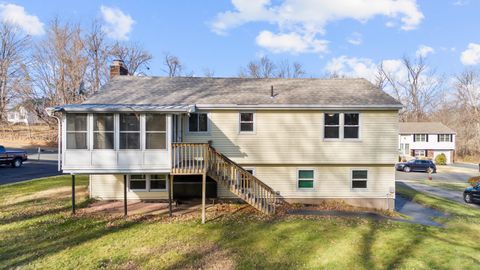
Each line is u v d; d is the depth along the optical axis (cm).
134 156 1309
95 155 1297
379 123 1588
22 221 1238
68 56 4912
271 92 1655
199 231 1159
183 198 1633
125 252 960
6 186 1848
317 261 910
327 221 1312
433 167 3631
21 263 877
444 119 6538
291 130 1587
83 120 1291
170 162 1316
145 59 6041
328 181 1606
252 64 6316
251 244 1035
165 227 1200
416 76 6750
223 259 916
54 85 4912
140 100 1568
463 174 3491
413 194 2006
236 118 1579
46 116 4978
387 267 874
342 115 1584
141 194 1617
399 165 3716
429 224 1356
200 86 1811
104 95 1625
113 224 1227
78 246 1002
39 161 3156
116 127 1302
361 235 1138
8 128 5122
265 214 1399
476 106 5681
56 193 1683
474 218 1463
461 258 941
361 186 1617
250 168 1588
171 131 1330
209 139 1579
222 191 1628
